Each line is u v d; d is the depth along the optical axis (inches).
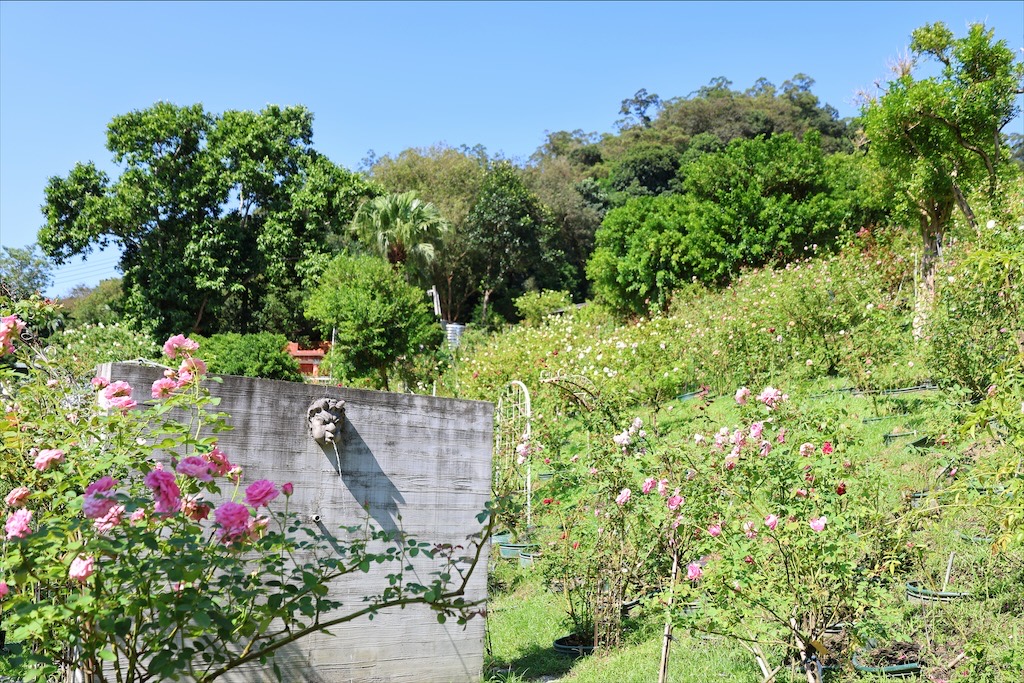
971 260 177.5
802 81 2687.0
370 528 143.5
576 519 214.7
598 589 195.2
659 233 945.5
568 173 2023.9
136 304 1165.7
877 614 137.3
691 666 163.2
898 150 461.1
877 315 402.3
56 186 1149.1
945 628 163.6
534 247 1670.8
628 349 557.3
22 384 133.8
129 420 113.6
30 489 108.7
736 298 627.8
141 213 1139.9
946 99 428.5
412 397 164.9
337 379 780.6
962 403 242.2
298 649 146.3
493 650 194.2
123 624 88.4
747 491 153.9
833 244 865.5
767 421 171.2
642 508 181.5
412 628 158.4
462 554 165.8
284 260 1203.2
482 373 591.8
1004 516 133.4
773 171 909.2
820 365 408.5
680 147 2188.7
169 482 93.1
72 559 89.5
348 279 776.9
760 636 137.1
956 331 280.5
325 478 153.2
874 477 170.2
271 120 1224.8
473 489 169.8
